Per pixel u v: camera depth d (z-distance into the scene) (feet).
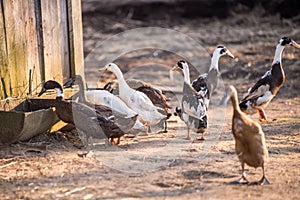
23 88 39.88
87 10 118.93
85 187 30.19
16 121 35.53
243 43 92.63
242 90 63.82
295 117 49.52
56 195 29.07
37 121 36.52
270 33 96.53
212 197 28.63
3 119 35.76
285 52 78.69
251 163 30.68
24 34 39.86
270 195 28.89
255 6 113.50
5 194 29.27
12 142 36.86
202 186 30.32
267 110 53.26
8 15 38.47
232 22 112.16
